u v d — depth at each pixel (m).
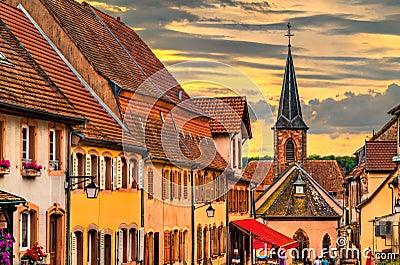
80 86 48.28
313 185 115.75
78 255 42.78
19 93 37.97
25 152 38.28
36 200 38.62
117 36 59.44
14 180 36.78
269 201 114.56
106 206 45.75
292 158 160.38
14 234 36.47
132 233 50.06
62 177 41.06
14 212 36.47
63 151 41.25
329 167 162.50
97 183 44.69
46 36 49.50
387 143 84.81
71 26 51.75
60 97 42.00
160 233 54.75
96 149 44.62
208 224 67.06
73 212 41.94
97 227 44.56
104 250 45.56
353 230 88.62
